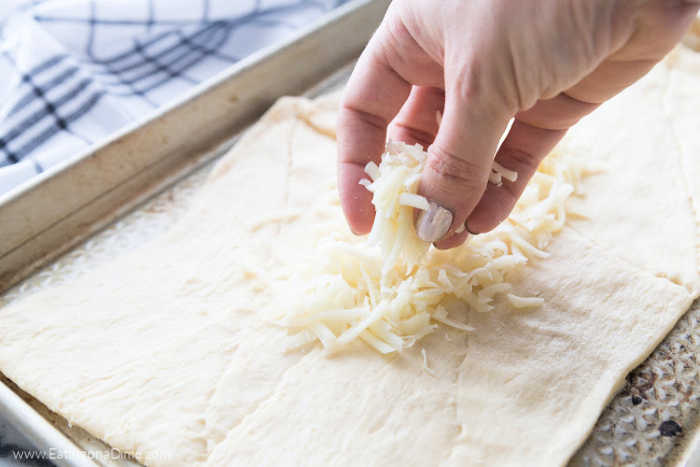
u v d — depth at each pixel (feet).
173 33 1.50
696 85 1.32
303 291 1.03
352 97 1.04
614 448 0.92
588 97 0.93
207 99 1.29
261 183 1.22
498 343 0.99
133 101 1.39
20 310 1.05
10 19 1.43
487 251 1.05
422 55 0.99
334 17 1.41
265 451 0.91
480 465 0.89
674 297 1.03
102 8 1.42
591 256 1.08
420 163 0.96
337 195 1.17
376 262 1.04
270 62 1.35
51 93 1.34
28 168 1.24
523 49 0.81
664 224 1.12
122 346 1.01
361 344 1.00
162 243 1.14
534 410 0.94
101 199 1.21
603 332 1.00
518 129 1.00
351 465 0.90
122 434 0.93
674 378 0.98
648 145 1.23
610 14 0.79
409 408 0.94
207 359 0.99
